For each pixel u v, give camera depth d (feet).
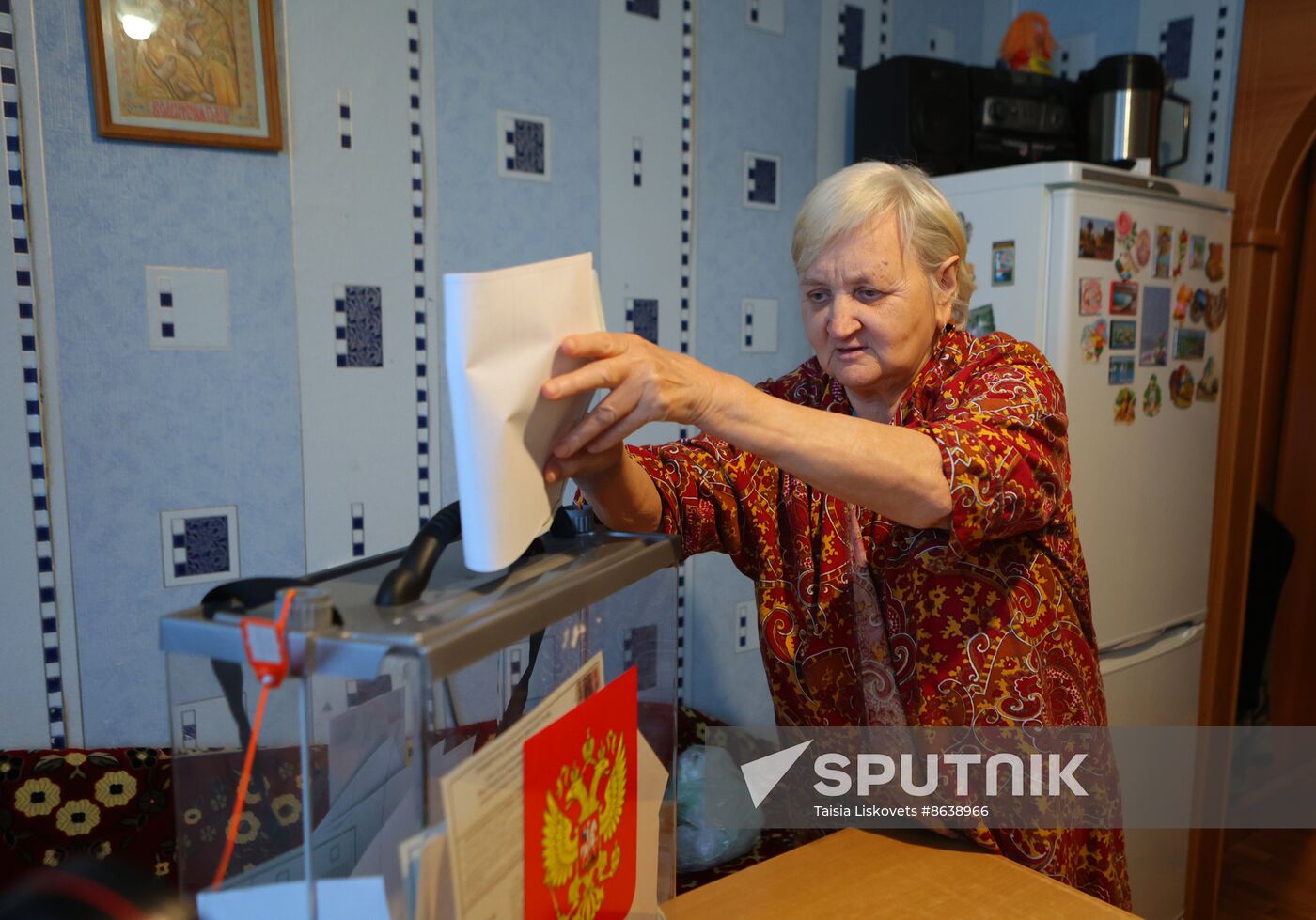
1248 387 6.95
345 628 1.41
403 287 4.96
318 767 1.51
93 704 4.35
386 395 4.97
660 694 2.13
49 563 4.20
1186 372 6.34
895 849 2.81
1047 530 3.13
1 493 4.08
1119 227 5.67
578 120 5.45
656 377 2.07
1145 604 6.29
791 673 3.37
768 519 3.37
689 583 6.24
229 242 4.46
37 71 3.98
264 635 1.37
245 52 4.40
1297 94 6.36
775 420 2.33
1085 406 5.65
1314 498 8.79
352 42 4.67
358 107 4.72
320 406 4.78
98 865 1.22
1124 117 6.42
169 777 4.37
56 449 4.17
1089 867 3.34
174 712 1.50
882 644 3.21
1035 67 6.97
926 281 3.04
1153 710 6.45
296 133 4.57
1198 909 7.22
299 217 4.62
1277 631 9.07
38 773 4.15
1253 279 6.75
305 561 4.81
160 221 4.29
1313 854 8.07
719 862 5.23
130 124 4.16
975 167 6.40
